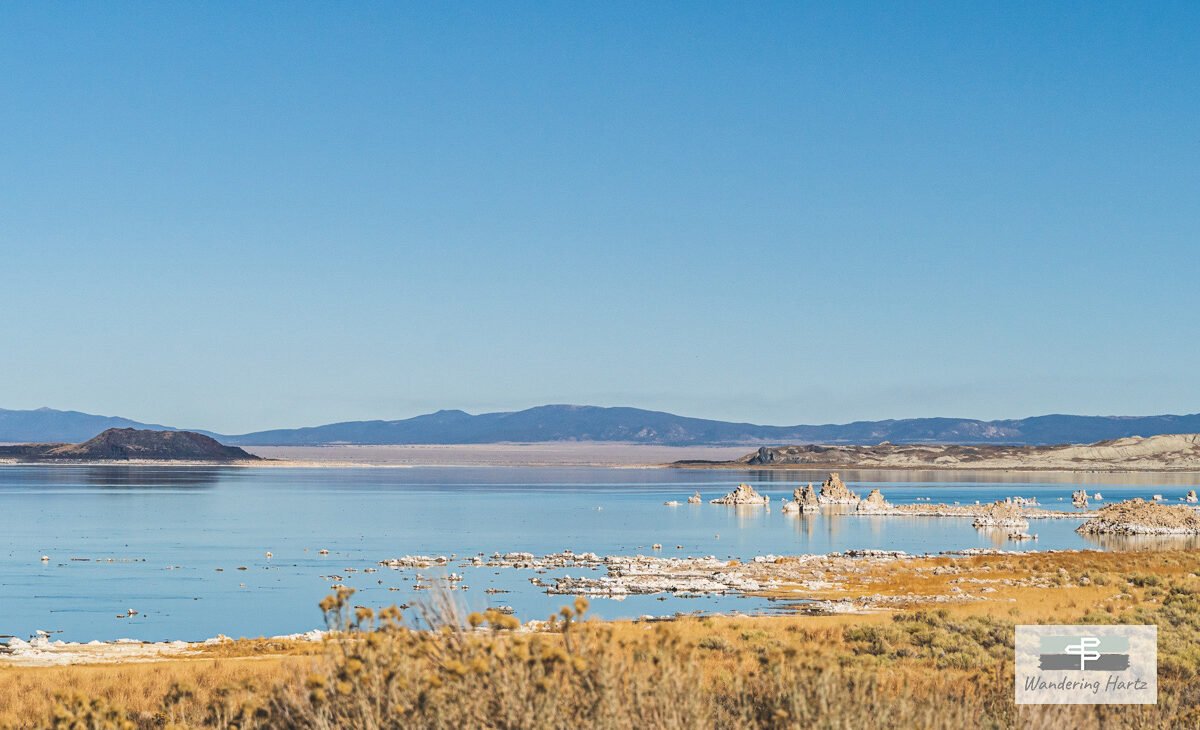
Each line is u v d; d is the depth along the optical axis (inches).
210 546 4074.8
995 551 3762.3
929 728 407.5
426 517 5910.4
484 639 355.6
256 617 2279.8
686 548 3996.1
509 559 3486.7
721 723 420.2
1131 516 4852.4
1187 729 521.7
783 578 2790.4
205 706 682.8
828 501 6958.7
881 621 1572.3
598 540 4382.4
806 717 385.4
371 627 381.7
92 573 3161.9
